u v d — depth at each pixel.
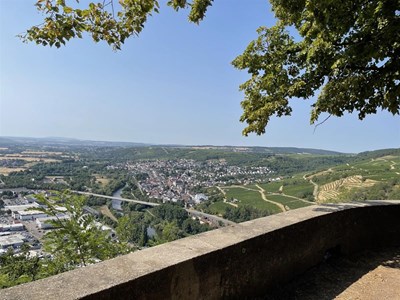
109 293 1.74
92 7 2.90
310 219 3.71
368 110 6.27
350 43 5.46
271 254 3.13
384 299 3.27
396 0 4.44
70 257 4.02
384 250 4.81
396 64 5.25
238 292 2.74
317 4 4.37
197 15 4.60
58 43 2.91
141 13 3.11
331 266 3.95
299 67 6.88
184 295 2.21
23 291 1.65
